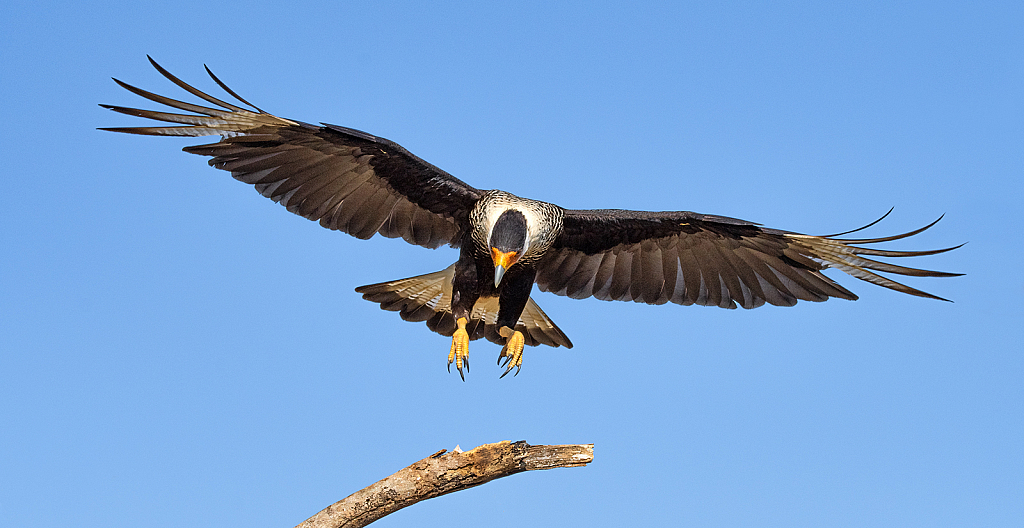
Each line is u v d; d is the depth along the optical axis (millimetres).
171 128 10797
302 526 9156
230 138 11164
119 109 10445
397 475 9242
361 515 9164
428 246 12555
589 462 9109
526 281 12109
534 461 9156
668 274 13547
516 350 11727
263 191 11875
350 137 11359
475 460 9133
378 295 13375
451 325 13352
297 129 11164
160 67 10352
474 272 12055
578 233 13016
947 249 11297
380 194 12234
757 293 13398
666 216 12648
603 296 13688
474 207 11961
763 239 12641
